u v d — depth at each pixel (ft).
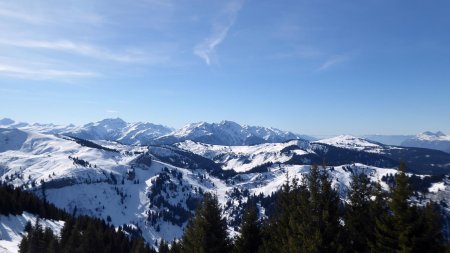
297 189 120.37
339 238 93.25
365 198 110.01
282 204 128.47
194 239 129.59
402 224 86.99
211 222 128.57
